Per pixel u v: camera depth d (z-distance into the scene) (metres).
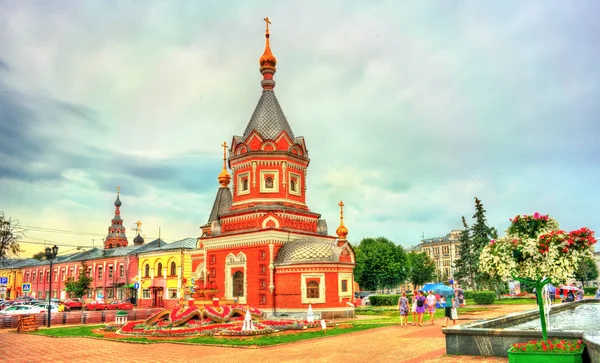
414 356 22.66
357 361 22.22
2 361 25.33
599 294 59.91
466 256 92.44
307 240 51.47
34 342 34.28
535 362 17.14
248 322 32.41
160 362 23.58
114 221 129.25
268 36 59.97
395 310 57.81
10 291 126.19
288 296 48.69
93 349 29.11
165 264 78.75
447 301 36.19
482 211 85.75
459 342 21.53
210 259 55.84
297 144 56.78
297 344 28.78
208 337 31.97
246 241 52.16
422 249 181.38
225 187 65.62
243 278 52.09
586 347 16.83
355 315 51.09
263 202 54.00
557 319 33.28
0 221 78.50
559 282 18.36
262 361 22.91
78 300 86.56
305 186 57.38
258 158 54.62
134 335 34.62
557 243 18.17
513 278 19.44
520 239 18.89
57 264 108.94
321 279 48.28
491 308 56.78
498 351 20.58
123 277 89.56
